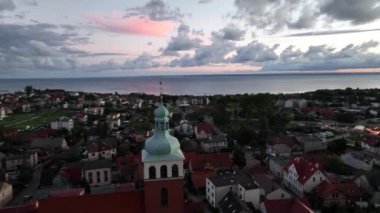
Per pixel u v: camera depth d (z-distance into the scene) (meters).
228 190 87.81
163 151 50.16
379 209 82.50
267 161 130.88
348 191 88.81
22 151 146.88
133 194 52.59
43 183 101.50
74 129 191.50
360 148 147.25
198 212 72.50
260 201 85.06
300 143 150.50
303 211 64.88
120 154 140.38
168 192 50.91
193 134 183.75
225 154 118.44
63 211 51.00
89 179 110.94
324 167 115.19
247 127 177.38
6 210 64.31
